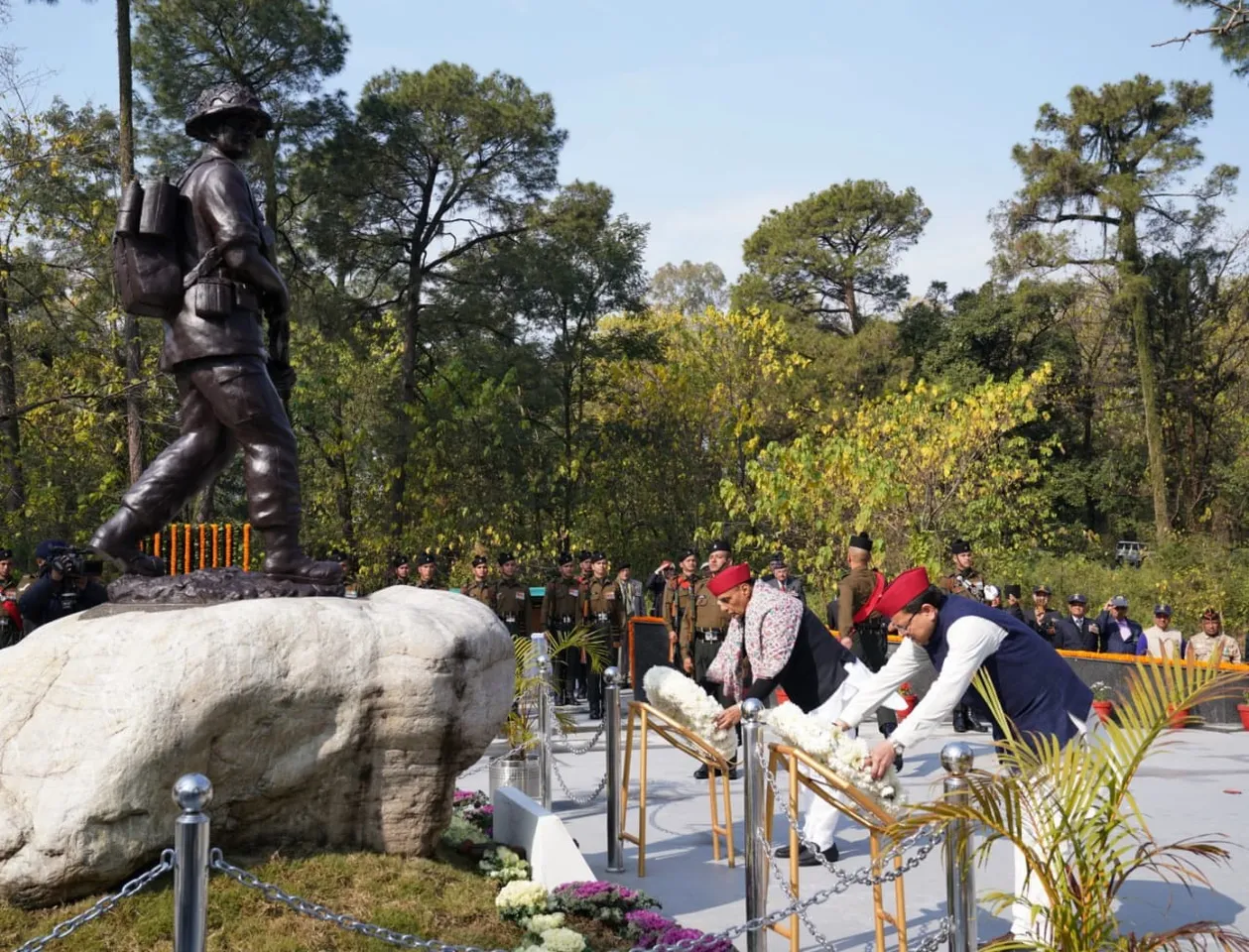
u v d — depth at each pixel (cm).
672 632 1513
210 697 512
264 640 531
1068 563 2478
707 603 1459
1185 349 3816
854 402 4078
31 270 2092
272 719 532
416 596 636
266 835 551
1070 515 4062
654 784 1020
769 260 4794
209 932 484
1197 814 884
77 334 2094
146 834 504
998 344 4047
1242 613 2158
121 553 621
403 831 573
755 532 2805
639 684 1627
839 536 1972
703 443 3125
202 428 635
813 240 4709
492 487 2836
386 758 563
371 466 2827
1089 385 3916
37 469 2247
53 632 547
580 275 3088
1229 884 694
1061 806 432
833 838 790
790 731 562
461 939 516
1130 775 432
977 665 565
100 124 2353
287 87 2620
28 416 2198
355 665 547
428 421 2856
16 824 490
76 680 516
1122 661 1383
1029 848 432
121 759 493
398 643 558
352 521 2831
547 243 3067
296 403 2636
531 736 864
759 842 523
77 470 2311
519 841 650
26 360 2431
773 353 3139
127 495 625
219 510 2919
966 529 2055
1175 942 434
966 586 1342
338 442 2748
